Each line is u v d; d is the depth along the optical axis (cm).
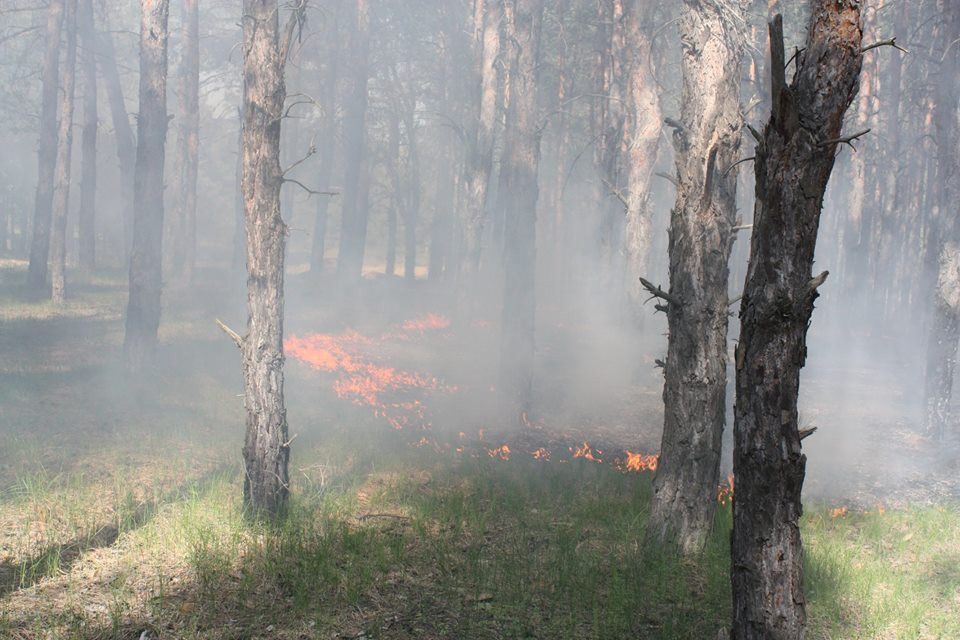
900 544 782
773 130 420
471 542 731
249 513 737
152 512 733
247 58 748
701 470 746
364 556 669
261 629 541
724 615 600
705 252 746
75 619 525
